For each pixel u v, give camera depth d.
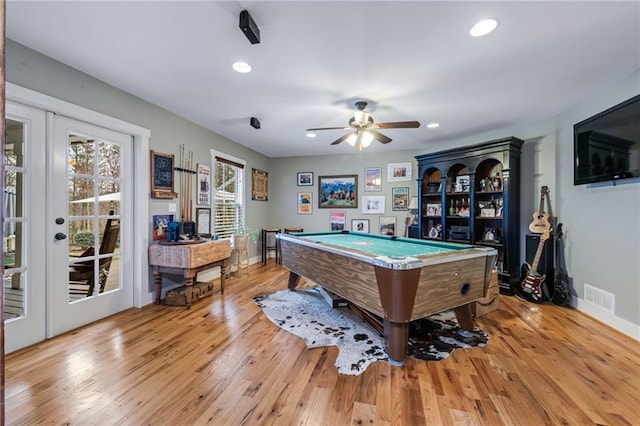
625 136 2.61
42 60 2.36
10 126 2.32
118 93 3.00
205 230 4.38
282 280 4.58
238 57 2.38
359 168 6.15
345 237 3.91
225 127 4.35
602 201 2.99
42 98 2.36
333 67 2.52
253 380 1.95
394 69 2.55
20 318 2.34
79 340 2.49
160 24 1.96
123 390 1.82
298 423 1.57
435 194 4.99
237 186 5.46
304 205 6.46
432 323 2.90
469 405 1.71
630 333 2.64
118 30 2.03
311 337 2.59
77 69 2.61
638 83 2.55
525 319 3.04
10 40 2.17
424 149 5.65
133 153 3.29
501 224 4.36
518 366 2.14
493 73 2.62
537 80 2.76
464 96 3.14
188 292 3.33
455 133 4.63
